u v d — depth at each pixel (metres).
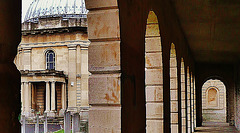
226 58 14.99
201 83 18.22
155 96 4.53
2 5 1.19
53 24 27.50
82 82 26.92
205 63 17.91
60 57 27.20
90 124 2.30
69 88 26.88
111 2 2.29
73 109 26.64
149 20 4.29
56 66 27.20
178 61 7.35
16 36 1.26
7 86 1.19
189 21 7.58
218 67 18.11
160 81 4.53
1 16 1.19
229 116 17.97
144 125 3.22
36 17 32.56
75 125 11.93
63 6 32.94
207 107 32.97
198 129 15.32
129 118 2.53
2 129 1.16
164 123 4.57
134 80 2.80
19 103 1.26
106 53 2.30
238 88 14.97
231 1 5.91
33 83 26.45
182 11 6.66
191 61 13.76
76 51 26.98
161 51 4.54
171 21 6.10
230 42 10.44
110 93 2.27
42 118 17.66
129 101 2.55
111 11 2.30
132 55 2.76
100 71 2.31
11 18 1.23
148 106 4.53
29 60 27.66
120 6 2.36
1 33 1.19
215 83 32.59
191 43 10.86
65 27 26.86
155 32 4.45
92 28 2.35
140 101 3.06
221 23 7.75
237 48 11.68
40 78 25.11
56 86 27.08
